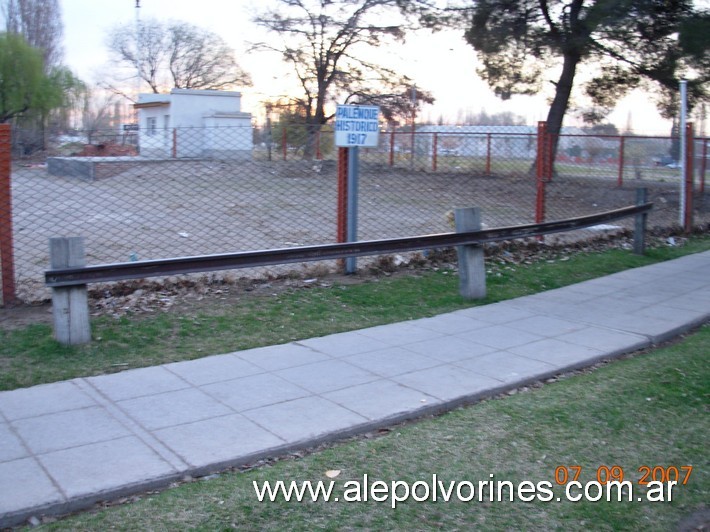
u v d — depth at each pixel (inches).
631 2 798.5
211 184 706.2
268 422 210.2
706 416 226.7
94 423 207.8
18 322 291.9
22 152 452.1
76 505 163.3
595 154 904.9
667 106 948.0
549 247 502.6
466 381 249.4
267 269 384.8
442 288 383.2
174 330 293.9
